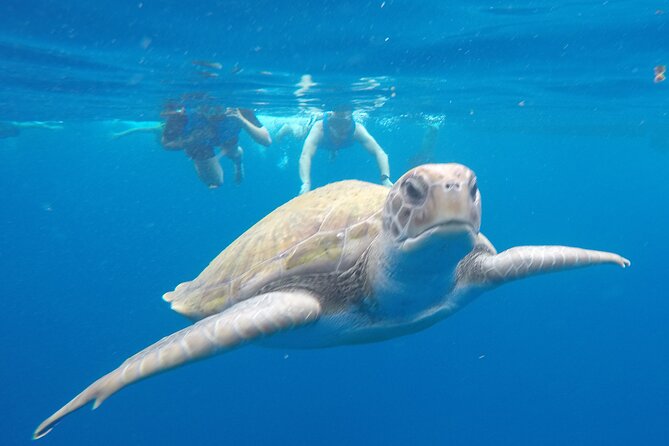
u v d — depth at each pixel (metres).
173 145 2.48
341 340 0.96
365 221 0.93
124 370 0.65
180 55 2.03
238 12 1.60
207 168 2.60
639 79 2.77
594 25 1.89
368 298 0.88
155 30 1.74
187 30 1.75
